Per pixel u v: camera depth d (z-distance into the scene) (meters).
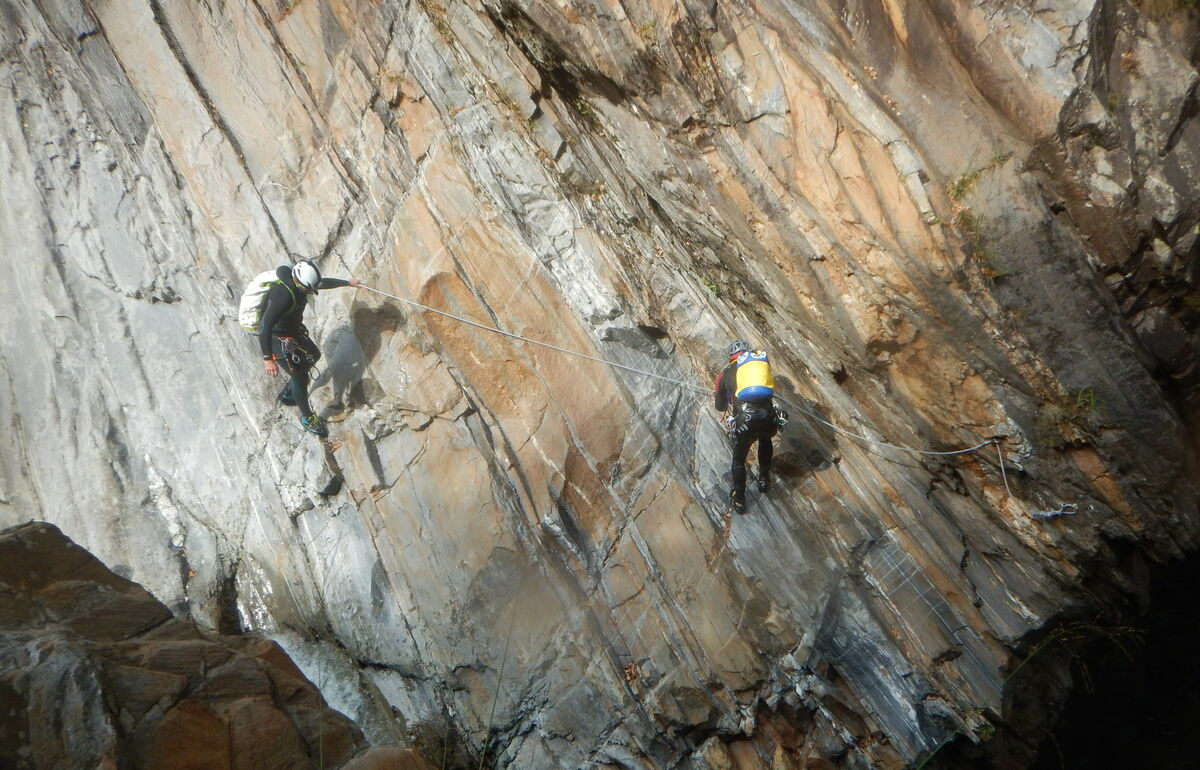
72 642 4.52
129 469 8.62
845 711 6.64
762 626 6.79
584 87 7.81
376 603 7.55
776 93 6.91
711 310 7.61
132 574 8.23
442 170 7.77
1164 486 6.99
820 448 7.41
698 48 7.02
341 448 7.84
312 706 5.16
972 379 7.13
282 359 7.05
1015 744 6.86
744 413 6.40
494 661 7.04
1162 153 6.25
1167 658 7.38
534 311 7.52
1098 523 7.23
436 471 7.51
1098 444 7.00
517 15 7.54
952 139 6.55
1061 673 7.15
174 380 8.69
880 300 7.10
